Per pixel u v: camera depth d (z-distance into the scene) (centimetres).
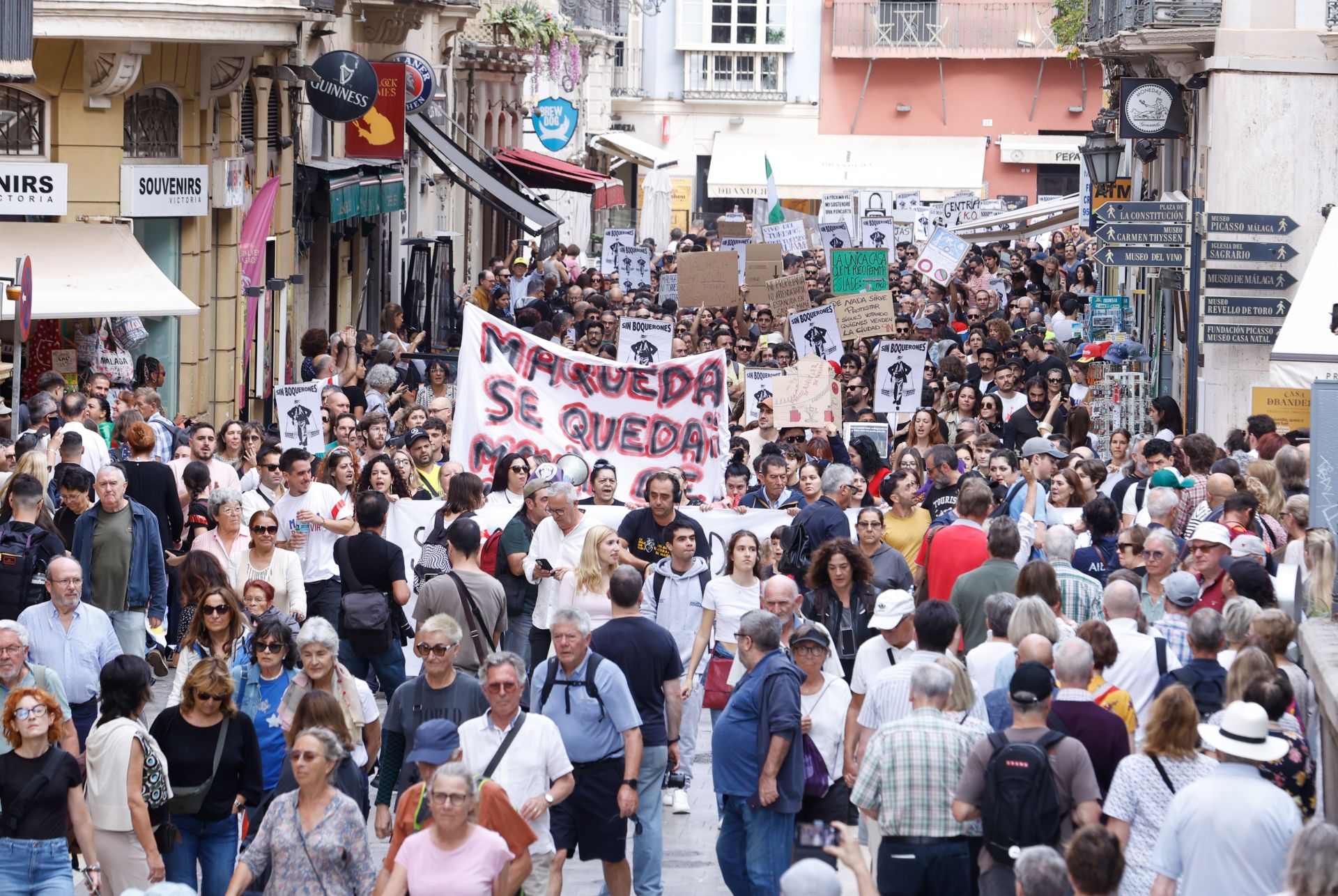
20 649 1464
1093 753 1337
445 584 1762
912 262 7500
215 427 3766
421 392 3281
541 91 8912
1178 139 4581
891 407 3178
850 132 12638
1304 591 1702
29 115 3250
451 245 5691
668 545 1938
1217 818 1160
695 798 1962
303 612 1966
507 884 1247
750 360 3825
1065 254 7175
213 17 3319
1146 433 3766
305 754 1262
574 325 4409
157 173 3409
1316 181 3803
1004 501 2302
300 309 4584
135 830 1391
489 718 1405
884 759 1322
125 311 3088
